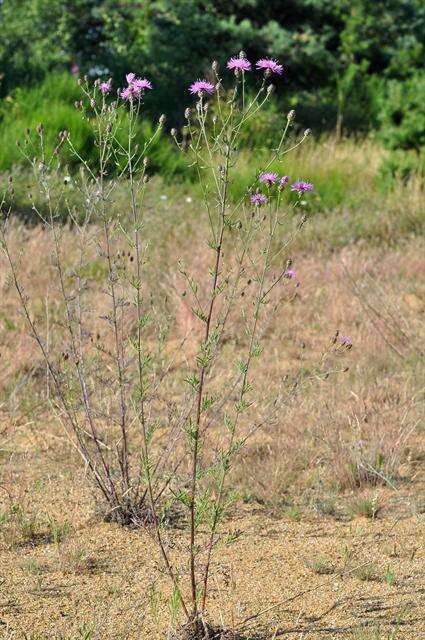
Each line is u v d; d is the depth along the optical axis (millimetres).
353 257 9984
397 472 5371
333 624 3758
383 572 4211
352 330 7984
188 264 9273
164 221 10883
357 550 4445
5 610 3850
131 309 7656
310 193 12477
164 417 5969
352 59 20453
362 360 7156
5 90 16078
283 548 4473
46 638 3633
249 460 5395
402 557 4367
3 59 17516
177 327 7938
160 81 18203
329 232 10969
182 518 4766
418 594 4000
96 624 3738
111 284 4734
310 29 19766
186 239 10352
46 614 3824
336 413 5930
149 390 5980
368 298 8656
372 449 5426
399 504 4984
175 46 18422
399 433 5594
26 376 6488
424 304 8852
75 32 18953
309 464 5508
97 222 10297
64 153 12039
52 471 5297
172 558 4344
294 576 4180
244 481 5191
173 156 14125
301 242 10531
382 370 7066
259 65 3707
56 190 9055
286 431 5750
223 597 3982
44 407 6238
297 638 3648
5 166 12438
